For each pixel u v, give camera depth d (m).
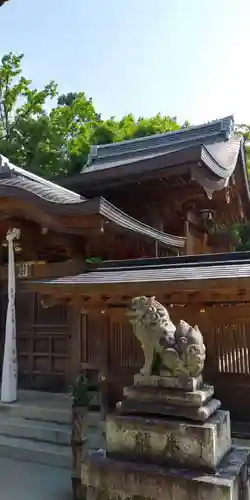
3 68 24.55
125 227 7.49
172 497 3.06
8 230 8.25
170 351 3.49
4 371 7.70
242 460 3.41
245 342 6.04
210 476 3.05
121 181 11.45
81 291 6.19
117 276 6.46
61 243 8.02
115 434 3.57
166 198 11.73
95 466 3.46
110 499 3.33
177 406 3.42
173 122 24.70
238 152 13.49
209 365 6.21
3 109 25.00
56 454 5.86
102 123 23.95
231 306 6.14
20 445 6.29
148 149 15.18
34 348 8.73
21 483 5.02
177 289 5.49
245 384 5.98
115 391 6.89
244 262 6.27
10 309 7.94
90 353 7.29
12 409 7.27
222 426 3.45
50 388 8.37
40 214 7.46
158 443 3.36
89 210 6.77
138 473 3.24
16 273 8.92
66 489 4.82
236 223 16.25
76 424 4.51
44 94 24.98
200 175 10.38
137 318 3.71
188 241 11.95
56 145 22.67
